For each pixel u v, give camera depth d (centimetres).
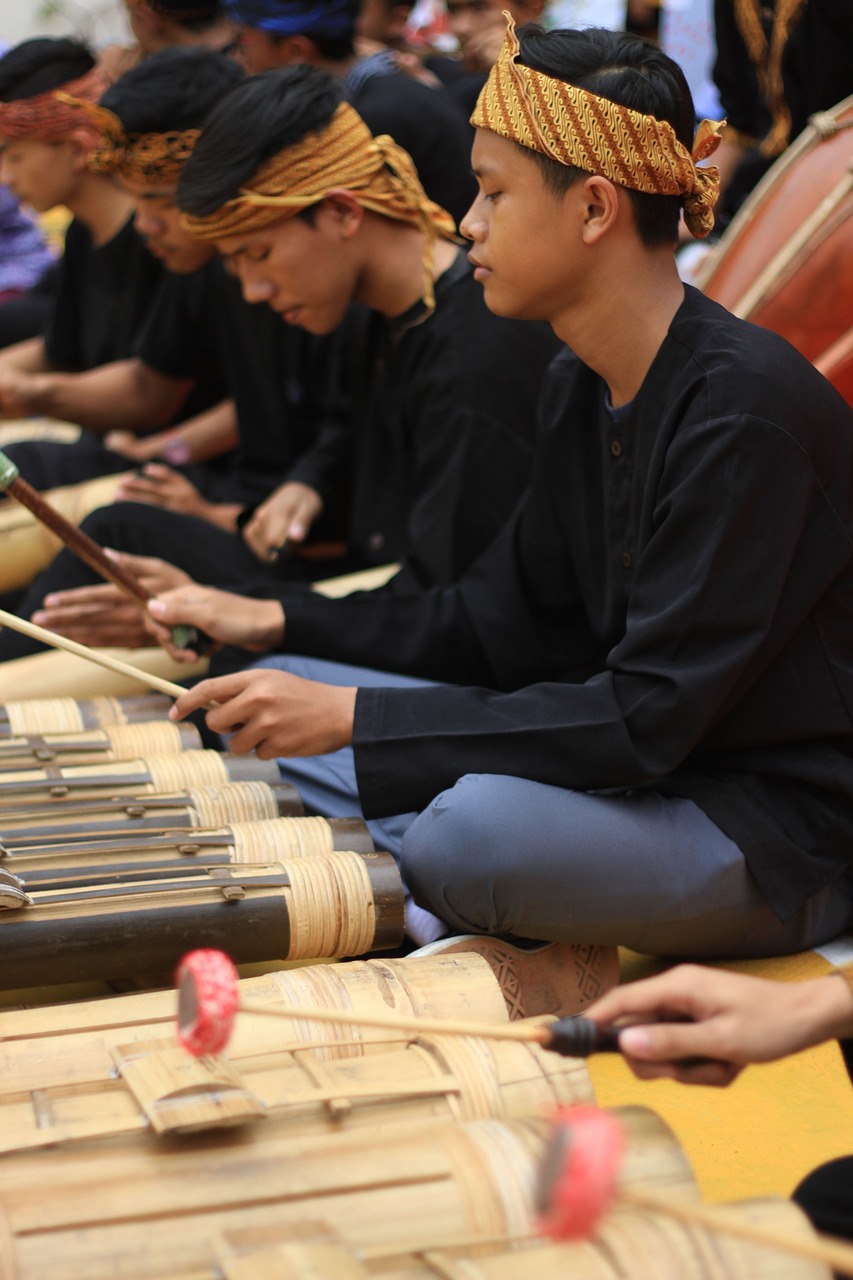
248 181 273
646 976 236
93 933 181
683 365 206
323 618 266
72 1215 118
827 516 205
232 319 389
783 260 307
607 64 203
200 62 339
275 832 205
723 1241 114
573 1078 145
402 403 303
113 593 274
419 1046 150
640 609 205
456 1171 123
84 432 488
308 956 194
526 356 292
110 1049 147
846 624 213
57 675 313
